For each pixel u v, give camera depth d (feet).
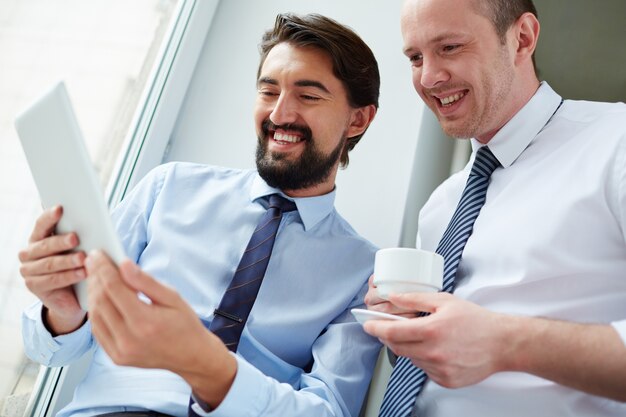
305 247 4.34
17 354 4.26
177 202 4.41
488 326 2.64
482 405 3.19
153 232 4.25
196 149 5.56
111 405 3.56
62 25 4.52
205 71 5.79
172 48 5.56
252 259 4.01
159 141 5.42
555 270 3.21
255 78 5.66
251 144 5.45
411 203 5.14
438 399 3.35
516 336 2.64
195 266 4.12
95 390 3.66
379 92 4.87
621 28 5.75
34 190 4.30
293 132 4.26
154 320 2.25
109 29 4.91
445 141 5.96
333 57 4.30
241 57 5.76
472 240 3.59
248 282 3.92
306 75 4.23
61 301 3.09
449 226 3.84
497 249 3.43
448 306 2.64
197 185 4.51
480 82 3.67
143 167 5.25
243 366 3.01
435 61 3.72
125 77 5.13
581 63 5.76
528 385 3.10
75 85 4.69
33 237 2.72
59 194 2.59
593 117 3.60
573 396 3.01
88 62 4.77
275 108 4.21
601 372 2.57
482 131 3.83
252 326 4.02
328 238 4.44
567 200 3.29
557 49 5.82
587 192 3.24
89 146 4.89
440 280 2.82
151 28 5.34
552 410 3.03
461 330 2.57
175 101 5.56
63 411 3.68
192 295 4.03
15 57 4.16
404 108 5.22
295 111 4.23
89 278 2.27
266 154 4.28
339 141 4.43
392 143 5.15
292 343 4.12
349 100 4.45
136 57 5.22
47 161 2.58
